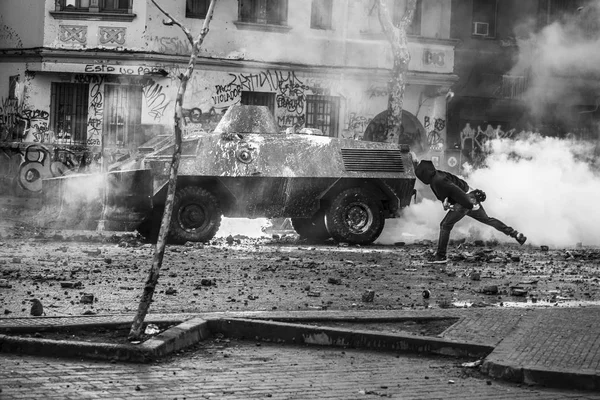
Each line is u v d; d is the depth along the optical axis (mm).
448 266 19562
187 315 11297
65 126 34938
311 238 26188
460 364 9766
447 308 12984
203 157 23578
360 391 8531
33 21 34906
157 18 34125
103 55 33906
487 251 22844
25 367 8984
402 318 11617
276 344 10578
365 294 13898
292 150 24375
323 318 11422
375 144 25250
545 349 9875
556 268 19562
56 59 34250
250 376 9008
